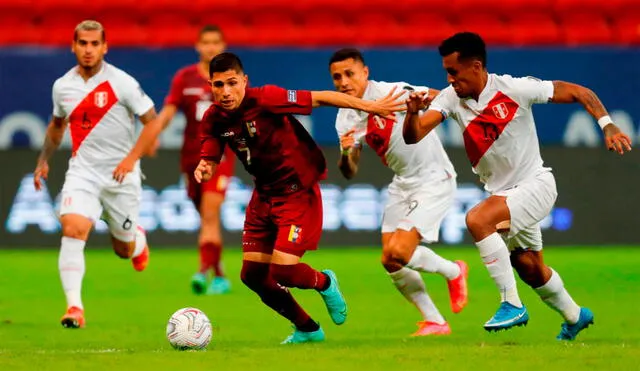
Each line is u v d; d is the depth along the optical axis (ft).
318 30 222.07
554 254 179.11
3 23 220.43
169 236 188.44
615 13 227.40
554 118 192.54
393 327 104.27
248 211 89.40
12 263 169.27
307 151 87.51
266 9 224.94
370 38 221.46
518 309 83.92
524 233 86.69
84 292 137.90
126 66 187.52
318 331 91.56
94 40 106.73
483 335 96.37
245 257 89.35
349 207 190.49
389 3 227.40
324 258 175.11
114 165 109.70
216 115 85.66
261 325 105.81
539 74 192.13
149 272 159.63
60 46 216.95
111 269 163.22
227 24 222.89
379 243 190.90
